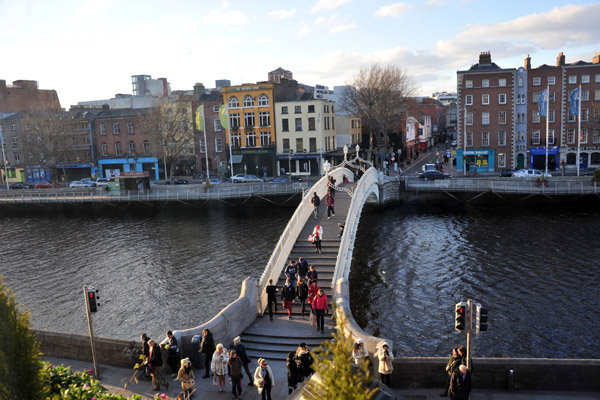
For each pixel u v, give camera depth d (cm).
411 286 3166
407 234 4544
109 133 8500
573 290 2939
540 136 7212
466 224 4831
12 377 909
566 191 5209
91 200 6225
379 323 2636
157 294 3164
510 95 7181
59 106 7919
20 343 927
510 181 5534
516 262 3525
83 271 3725
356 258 3831
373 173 4778
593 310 2648
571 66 6944
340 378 723
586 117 7006
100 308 2964
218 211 5906
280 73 9538
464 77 7312
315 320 1950
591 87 6925
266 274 2186
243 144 7756
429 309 2792
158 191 6153
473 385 1456
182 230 5009
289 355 1462
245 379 1614
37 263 3991
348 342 756
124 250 4309
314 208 3138
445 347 2338
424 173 6344
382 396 939
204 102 7925
